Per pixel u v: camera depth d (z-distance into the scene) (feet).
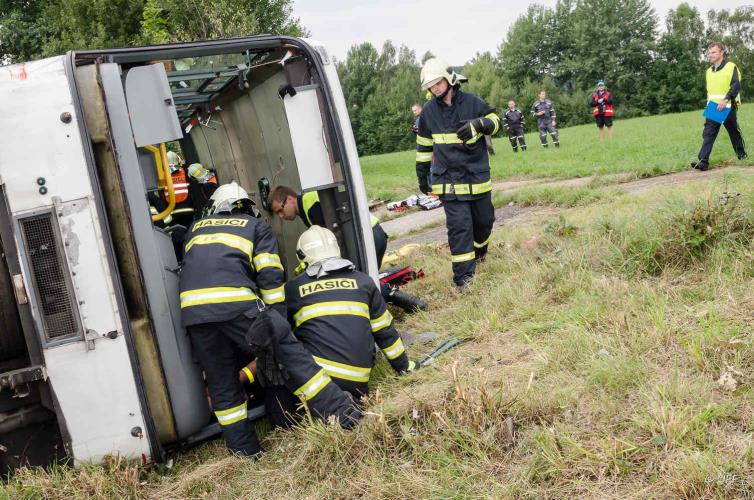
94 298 11.02
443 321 16.17
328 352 12.40
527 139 95.81
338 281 12.98
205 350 11.87
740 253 13.76
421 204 37.76
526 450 9.40
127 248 11.58
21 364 11.84
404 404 11.34
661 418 9.04
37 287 10.81
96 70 11.35
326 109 14.11
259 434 12.84
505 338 13.88
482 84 245.86
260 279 12.13
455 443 9.92
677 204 16.51
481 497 8.68
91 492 10.80
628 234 16.47
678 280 14.05
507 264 18.53
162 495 11.15
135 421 11.37
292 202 15.87
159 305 11.83
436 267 20.76
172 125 12.13
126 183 11.51
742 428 8.71
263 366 11.48
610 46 229.66
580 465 8.73
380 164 95.66
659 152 39.75
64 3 69.56
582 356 11.67
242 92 18.35
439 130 17.81
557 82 247.50
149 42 56.18
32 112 10.81
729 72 28.07
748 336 10.65
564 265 16.39
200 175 21.93
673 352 11.00
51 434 11.68
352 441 10.68
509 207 30.32
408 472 9.73
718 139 39.70
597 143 58.90
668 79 215.92
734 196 15.35
